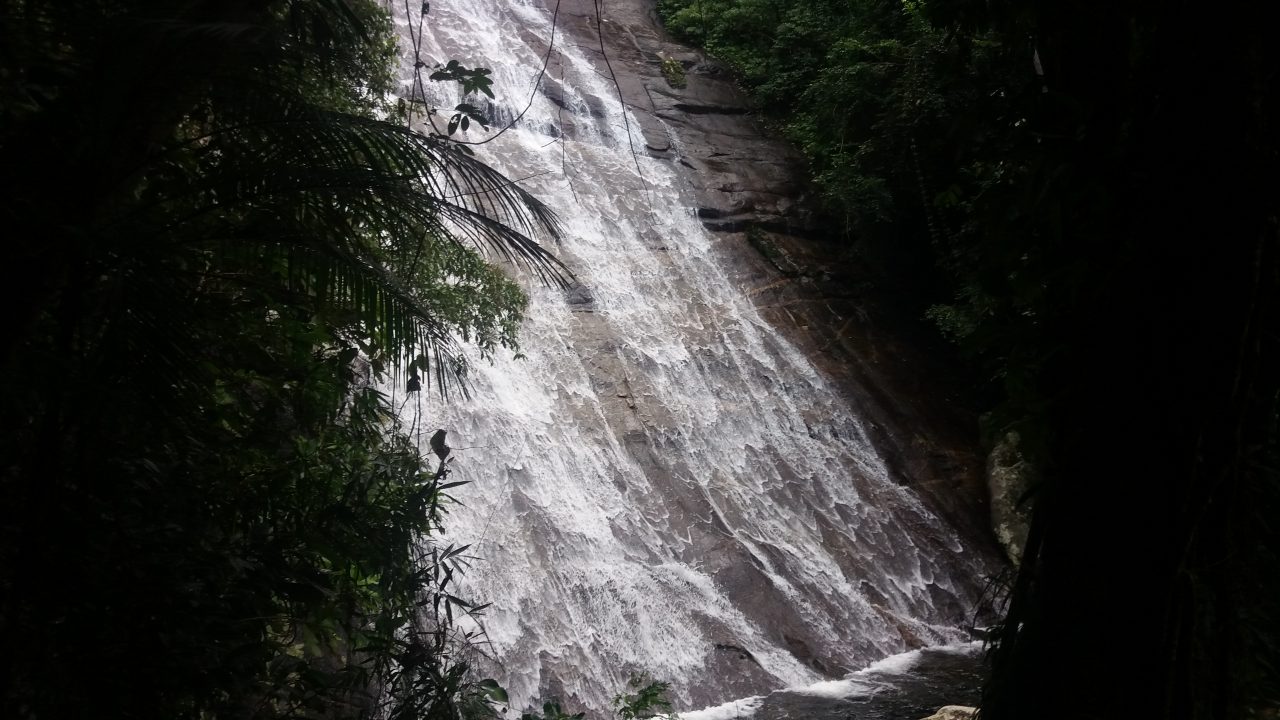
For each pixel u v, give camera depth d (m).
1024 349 3.00
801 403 15.73
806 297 18.14
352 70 5.27
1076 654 2.73
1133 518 2.69
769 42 23.17
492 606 9.79
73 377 2.74
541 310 14.41
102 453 2.96
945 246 17.03
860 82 18.48
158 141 3.04
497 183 3.40
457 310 7.02
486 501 10.92
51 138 2.81
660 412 13.88
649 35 23.11
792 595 11.89
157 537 3.14
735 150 20.61
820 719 9.69
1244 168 2.55
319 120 3.15
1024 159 3.00
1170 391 2.65
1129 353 2.72
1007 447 15.39
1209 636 2.65
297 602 4.46
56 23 2.93
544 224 3.56
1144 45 2.78
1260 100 2.55
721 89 22.23
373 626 5.68
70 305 2.87
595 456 12.55
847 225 19.41
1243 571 2.66
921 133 16.12
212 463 3.87
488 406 11.89
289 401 4.79
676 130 20.45
